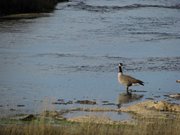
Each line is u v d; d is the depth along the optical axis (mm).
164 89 34000
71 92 31938
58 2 93562
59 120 23969
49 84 33906
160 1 105688
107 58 44281
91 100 29938
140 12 82812
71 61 42344
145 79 36750
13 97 29859
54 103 28688
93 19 71062
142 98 31156
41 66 39906
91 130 19969
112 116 25719
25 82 34250
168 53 47719
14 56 43469
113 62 42562
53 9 80812
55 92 31688
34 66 39812
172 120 24328
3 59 42031
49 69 38906
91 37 55250
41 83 34125
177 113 26922
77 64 41188
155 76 37844
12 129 19625
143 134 20203
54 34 56281
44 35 55281
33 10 75500
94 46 49906
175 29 64188
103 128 20422
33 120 23281
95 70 39125
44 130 19531
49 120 23766
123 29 62500
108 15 76562
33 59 42562
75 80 35500
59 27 61719
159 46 51406
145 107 27953
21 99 29375
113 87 33938
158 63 42781
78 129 20391
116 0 104188
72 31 59031
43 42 50906
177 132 20578
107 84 34719
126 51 47969
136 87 34312
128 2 100188
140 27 64875
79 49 48062
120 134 20094
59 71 38312
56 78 35875
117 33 59000
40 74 36969
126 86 33562
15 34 55062
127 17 75250
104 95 31547
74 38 54250
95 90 32781
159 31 61938
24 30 58125
